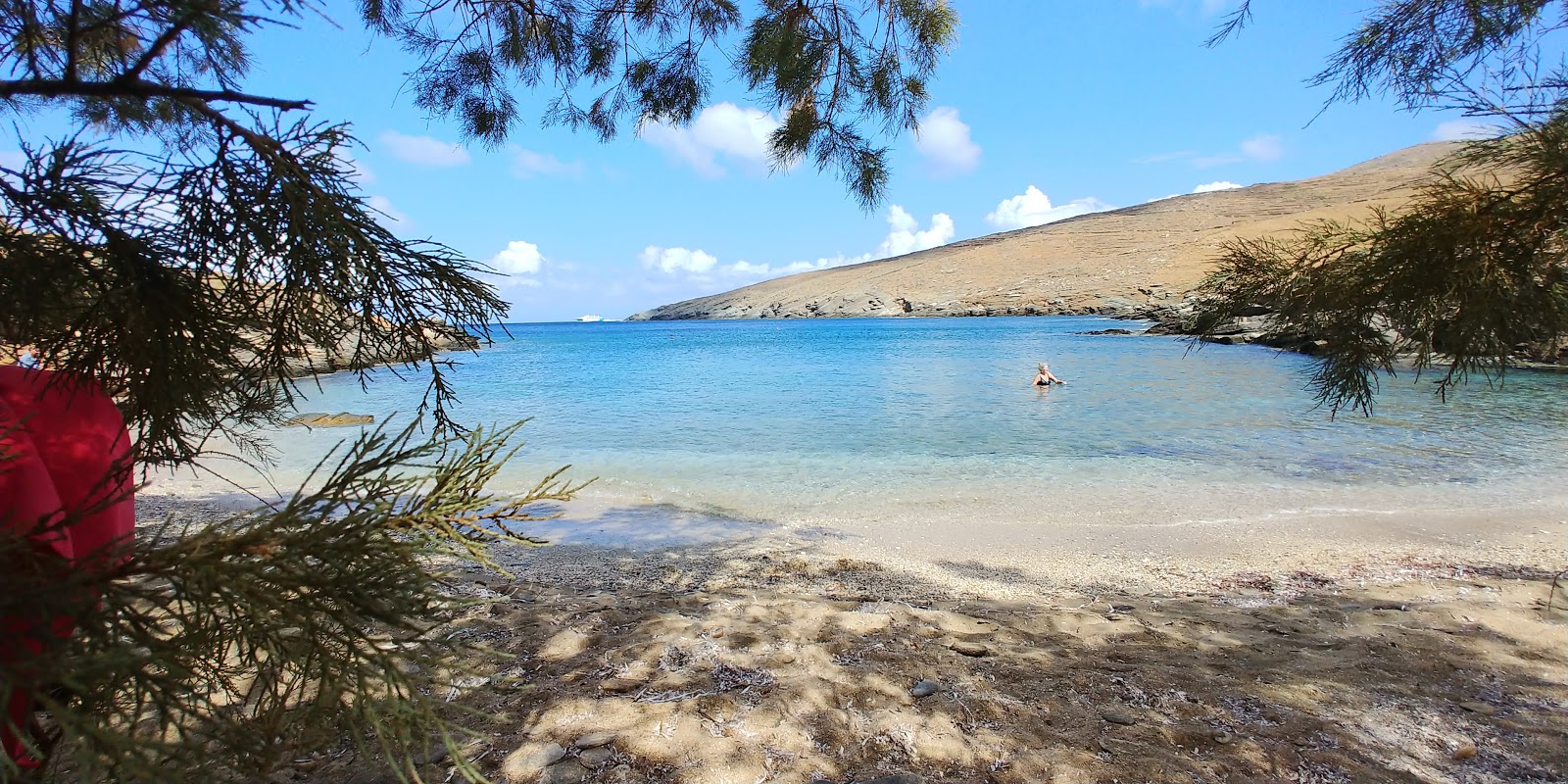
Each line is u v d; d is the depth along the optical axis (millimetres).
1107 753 2852
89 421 1476
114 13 1438
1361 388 2998
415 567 1256
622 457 12203
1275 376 24375
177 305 1466
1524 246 2414
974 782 2654
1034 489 9641
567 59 4055
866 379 26094
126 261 1410
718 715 3104
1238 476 10102
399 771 1242
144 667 1144
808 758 2797
